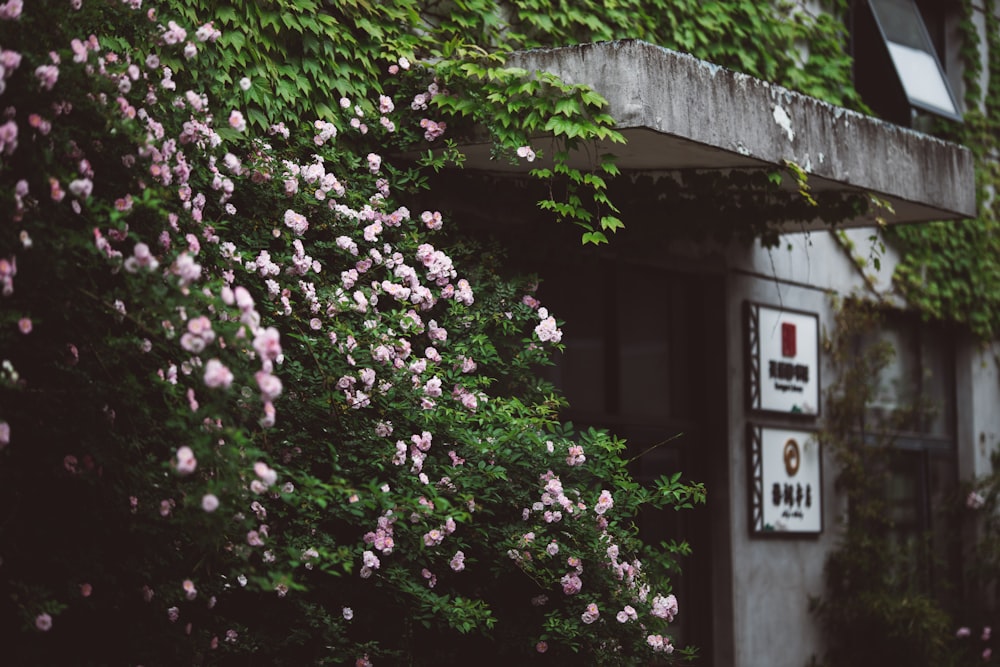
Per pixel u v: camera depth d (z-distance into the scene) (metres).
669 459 9.46
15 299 4.80
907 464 11.59
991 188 12.57
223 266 5.61
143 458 5.21
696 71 7.16
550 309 8.62
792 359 10.14
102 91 5.03
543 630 6.70
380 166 7.24
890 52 11.27
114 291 4.79
